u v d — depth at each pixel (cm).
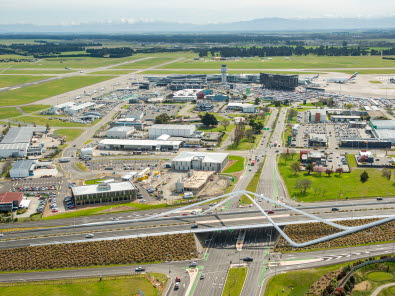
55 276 18188
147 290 17012
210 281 17562
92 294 16762
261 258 19225
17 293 16900
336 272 17862
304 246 19962
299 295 16588
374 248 19688
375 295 16462
